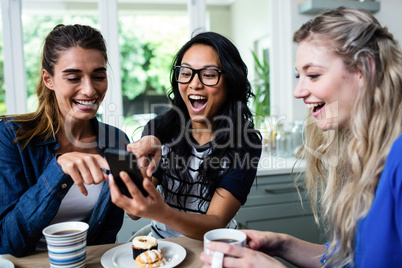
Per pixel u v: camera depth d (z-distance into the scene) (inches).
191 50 45.9
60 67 40.5
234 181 42.9
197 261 35.0
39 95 45.8
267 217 89.0
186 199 47.9
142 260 33.0
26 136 42.8
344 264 33.0
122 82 100.2
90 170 34.8
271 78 114.2
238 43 113.4
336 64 29.8
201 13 104.4
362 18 30.0
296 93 32.4
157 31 101.9
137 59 101.0
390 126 29.0
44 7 93.2
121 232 80.9
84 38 40.5
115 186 30.3
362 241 29.6
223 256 27.7
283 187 89.3
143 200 30.3
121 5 98.1
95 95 42.8
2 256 37.3
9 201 40.7
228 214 41.3
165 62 103.4
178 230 35.8
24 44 93.3
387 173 27.0
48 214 36.8
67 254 31.8
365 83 29.3
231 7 111.0
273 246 35.8
